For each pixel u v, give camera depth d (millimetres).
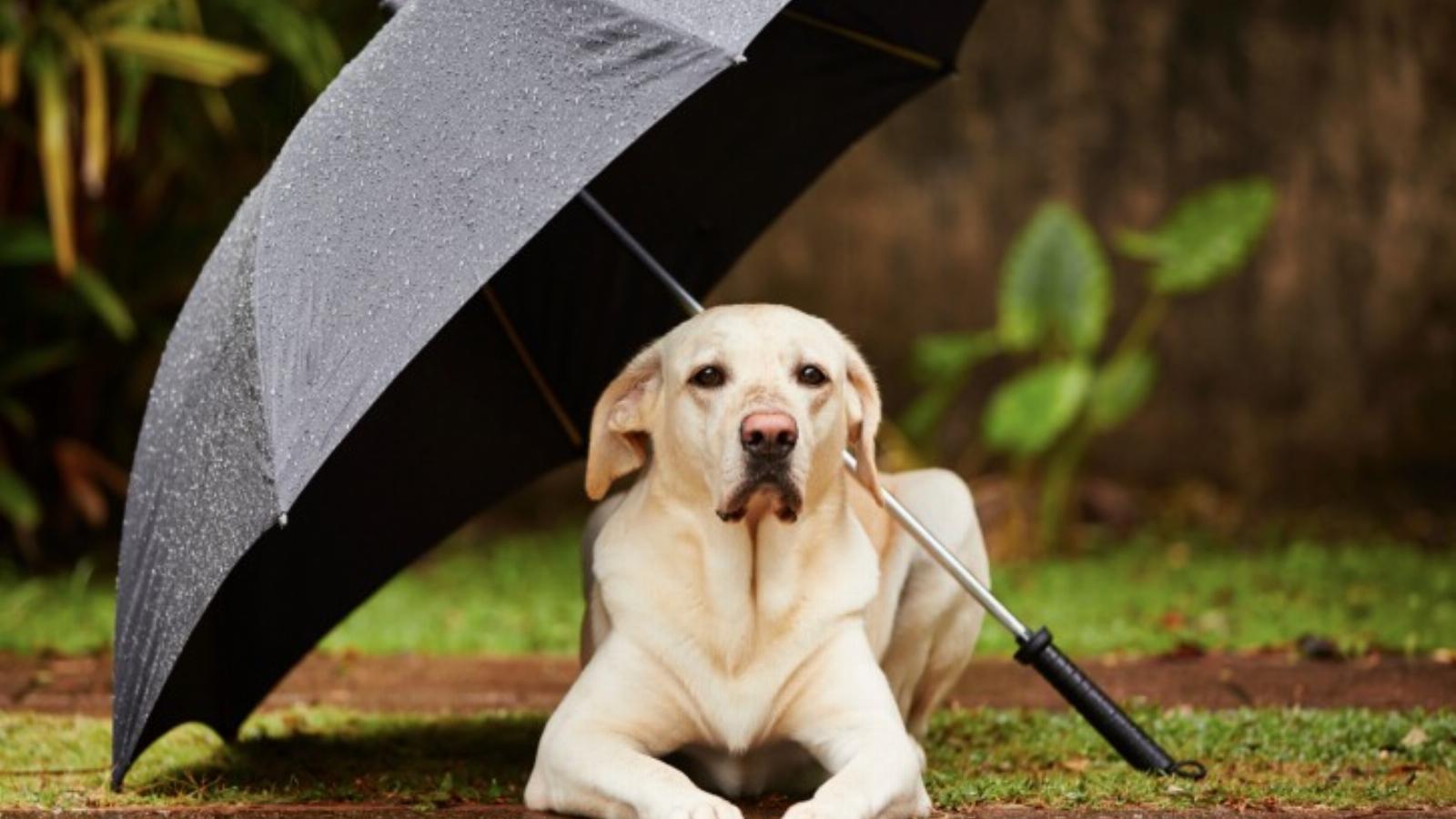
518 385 7113
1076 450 13578
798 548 5727
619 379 5930
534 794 5637
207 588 5418
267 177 5758
